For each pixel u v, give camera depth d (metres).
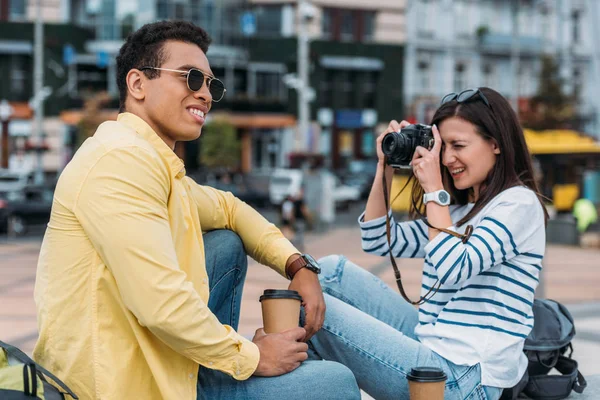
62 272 2.13
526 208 2.52
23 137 32.94
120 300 2.11
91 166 2.09
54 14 32.81
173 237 2.21
